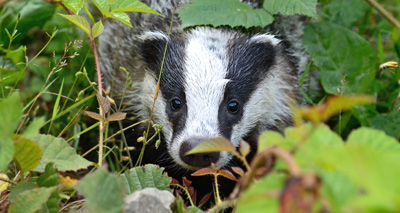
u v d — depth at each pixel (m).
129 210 3.56
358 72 7.11
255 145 6.88
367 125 6.67
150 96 6.65
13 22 7.11
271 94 6.78
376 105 7.02
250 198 2.51
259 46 6.55
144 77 6.84
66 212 4.50
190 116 5.97
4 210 4.12
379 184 2.39
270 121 6.89
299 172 2.29
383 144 2.97
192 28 6.76
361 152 2.49
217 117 6.02
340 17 7.96
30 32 7.44
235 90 6.28
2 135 3.40
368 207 2.34
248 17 6.60
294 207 2.20
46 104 6.98
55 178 3.77
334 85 7.09
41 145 4.15
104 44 7.48
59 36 7.28
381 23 7.97
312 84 7.52
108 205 2.98
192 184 6.60
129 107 7.00
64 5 5.42
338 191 2.54
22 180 4.06
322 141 2.96
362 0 7.96
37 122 3.54
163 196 3.95
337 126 6.80
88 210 3.03
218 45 6.50
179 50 6.47
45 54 7.31
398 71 7.05
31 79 7.04
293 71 7.18
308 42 7.23
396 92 6.98
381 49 7.12
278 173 2.75
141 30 7.31
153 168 4.63
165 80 6.39
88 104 6.94
